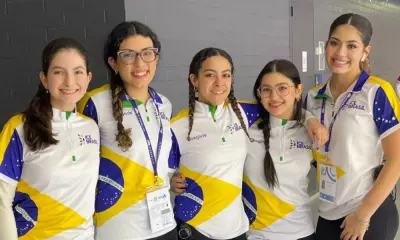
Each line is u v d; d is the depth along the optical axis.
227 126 1.91
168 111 1.90
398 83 2.04
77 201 1.57
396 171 1.73
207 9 3.32
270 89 1.91
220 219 1.83
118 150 1.68
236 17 3.69
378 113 1.77
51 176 1.51
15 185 1.53
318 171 2.00
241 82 3.80
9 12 3.16
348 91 1.86
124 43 1.68
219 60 1.84
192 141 1.86
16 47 3.20
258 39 4.02
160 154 1.75
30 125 1.51
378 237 1.80
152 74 1.75
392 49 7.96
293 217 1.93
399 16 8.30
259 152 1.95
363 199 1.85
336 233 1.93
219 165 1.82
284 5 4.44
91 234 1.63
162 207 1.72
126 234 1.66
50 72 1.54
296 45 4.69
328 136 1.89
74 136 1.60
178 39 3.03
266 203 1.93
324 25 5.30
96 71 2.79
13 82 3.29
